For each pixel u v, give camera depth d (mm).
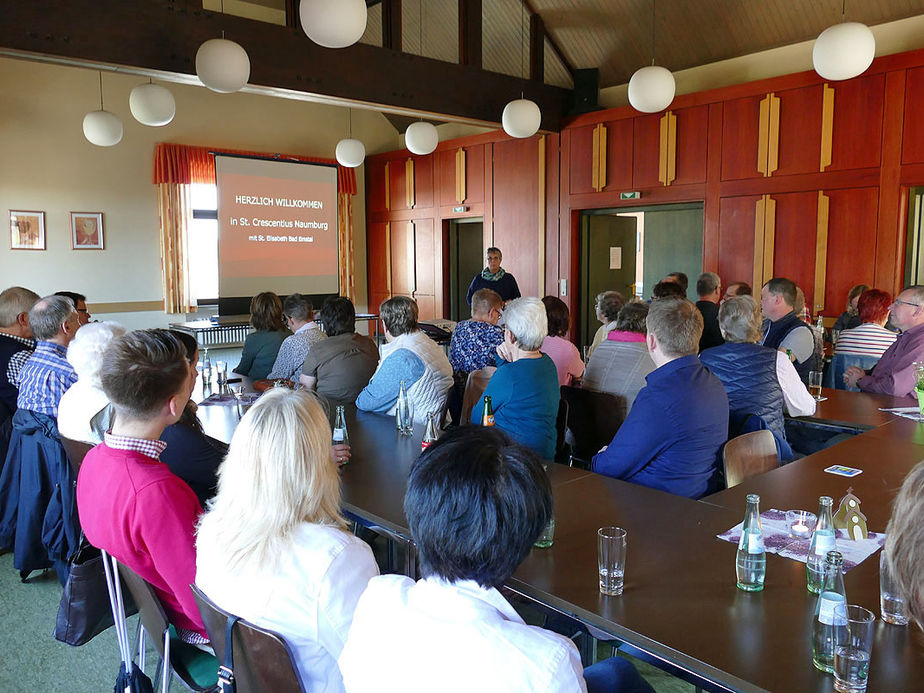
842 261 5930
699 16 6605
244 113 9250
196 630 1696
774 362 2871
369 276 10695
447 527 912
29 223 7801
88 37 4430
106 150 8266
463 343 4152
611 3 6949
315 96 5621
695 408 2223
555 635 899
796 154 6129
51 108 7852
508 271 8625
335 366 3562
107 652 2516
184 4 4824
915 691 1112
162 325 8867
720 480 2412
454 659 863
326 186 9789
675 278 6051
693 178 6836
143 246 8641
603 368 3285
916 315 3492
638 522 1842
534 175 8211
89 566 1734
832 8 5910
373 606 978
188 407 2268
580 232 8070
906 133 5496
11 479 2971
